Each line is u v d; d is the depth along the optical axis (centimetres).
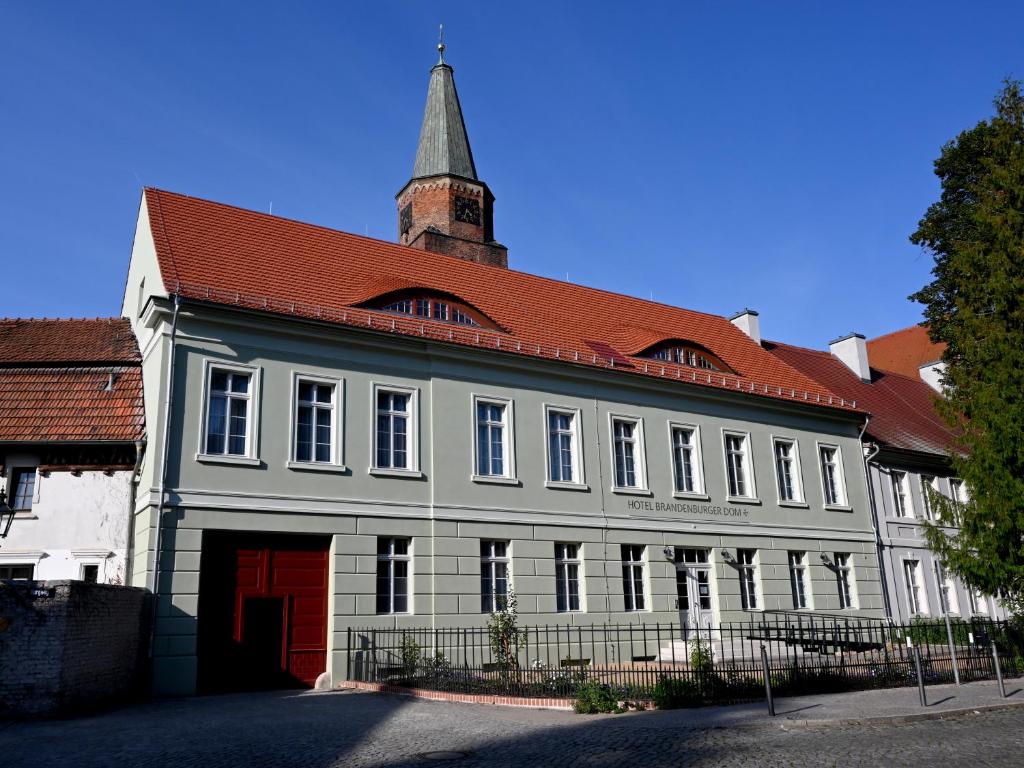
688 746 1057
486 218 4566
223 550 1962
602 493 2555
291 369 2114
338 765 952
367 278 2542
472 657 2025
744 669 1581
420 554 2188
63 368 2231
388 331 2242
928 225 3269
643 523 2605
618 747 1052
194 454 1938
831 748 1038
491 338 2489
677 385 2798
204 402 1980
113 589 1603
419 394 2305
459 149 4559
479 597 2250
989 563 2166
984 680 1822
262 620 1978
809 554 2988
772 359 3453
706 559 2747
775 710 1360
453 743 1090
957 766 925
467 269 2962
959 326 2405
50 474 2039
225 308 2020
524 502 2394
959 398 2312
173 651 1808
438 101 4634
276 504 2006
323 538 2092
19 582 1395
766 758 973
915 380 4356
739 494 2905
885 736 1137
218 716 1388
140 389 2169
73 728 1248
